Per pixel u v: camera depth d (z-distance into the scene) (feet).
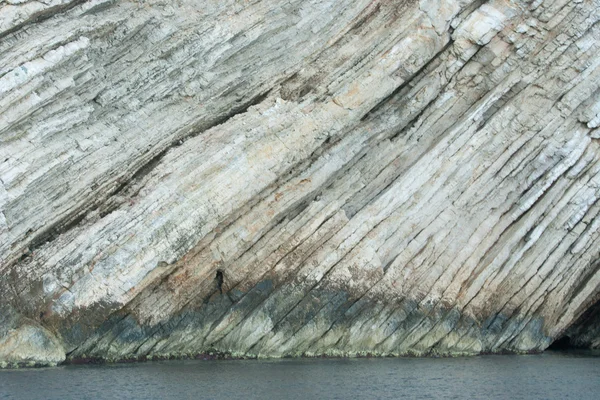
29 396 87.81
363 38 132.46
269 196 120.78
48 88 107.14
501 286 132.67
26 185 105.40
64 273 107.24
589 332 157.07
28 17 106.52
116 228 110.01
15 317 105.29
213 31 121.08
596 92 132.87
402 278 125.29
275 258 120.67
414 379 107.86
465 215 130.93
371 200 129.08
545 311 136.67
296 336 120.16
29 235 107.76
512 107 133.18
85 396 88.94
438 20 130.93
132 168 115.85
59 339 107.45
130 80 116.16
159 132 118.21
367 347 123.75
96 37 111.96
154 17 116.78
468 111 134.72
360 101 127.03
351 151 127.54
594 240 136.98
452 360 125.70
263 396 92.73
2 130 103.65
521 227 132.77
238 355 119.03
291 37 129.08
